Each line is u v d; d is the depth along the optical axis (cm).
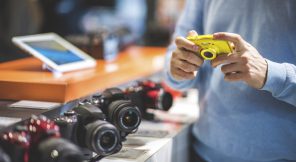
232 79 159
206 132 190
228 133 181
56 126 132
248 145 177
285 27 168
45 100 166
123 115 159
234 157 182
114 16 428
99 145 142
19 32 338
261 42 172
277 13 169
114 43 249
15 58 319
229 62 157
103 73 195
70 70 197
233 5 179
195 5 197
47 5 391
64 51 211
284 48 169
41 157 123
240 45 155
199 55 163
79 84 173
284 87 161
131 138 183
